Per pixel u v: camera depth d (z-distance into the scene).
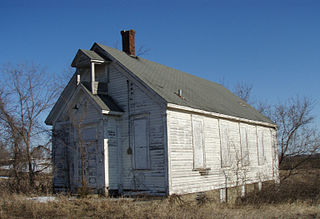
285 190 21.92
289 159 29.91
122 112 18.19
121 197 16.52
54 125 20.38
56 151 20.36
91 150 18.08
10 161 20.48
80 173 18.50
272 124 28.45
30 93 21.69
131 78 18.17
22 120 21.11
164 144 16.42
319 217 14.74
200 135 18.94
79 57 19.73
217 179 20.02
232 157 21.97
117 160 17.81
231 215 13.84
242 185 22.09
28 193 17.55
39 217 12.15
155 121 16.95
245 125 24.56
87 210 13.34
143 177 17.03
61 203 13.93
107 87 19.17
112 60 19.23
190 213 13.62
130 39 23.36
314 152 27.39
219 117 21.06
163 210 13.47
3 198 15.16
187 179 17.39
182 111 17.77
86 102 18.62
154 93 16.95
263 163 26.33
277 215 14.96
